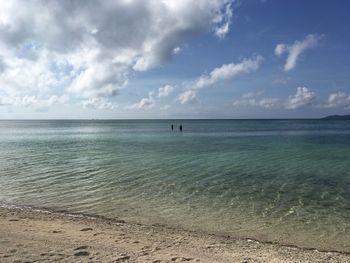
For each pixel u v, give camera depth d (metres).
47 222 11.50
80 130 114.00
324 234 11.08
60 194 16.44
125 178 20.73
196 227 11.61
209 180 20.05
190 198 15.69
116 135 76.38
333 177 21.03
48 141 57.47
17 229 10.41
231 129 113.31
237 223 12.12
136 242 9.56
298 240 10.52
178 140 56.41
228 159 29.81
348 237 10.83
